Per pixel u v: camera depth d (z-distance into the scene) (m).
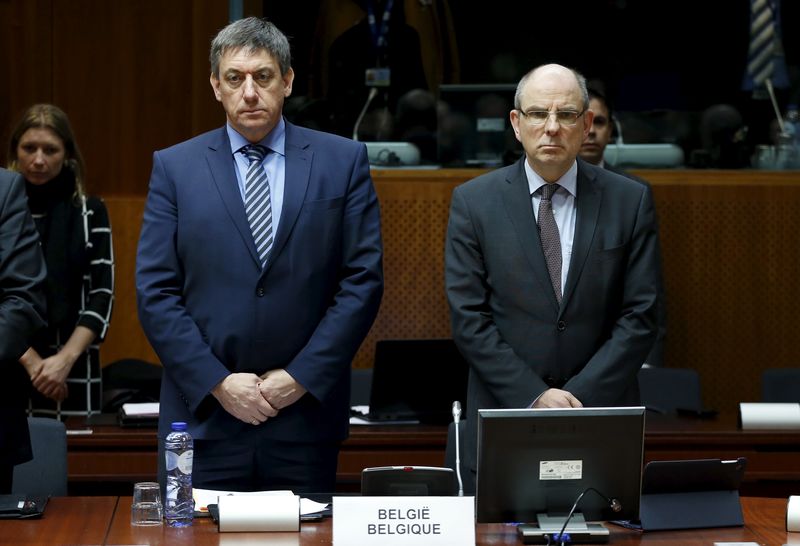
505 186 8.11
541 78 7.80
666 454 9.69
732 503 6.63
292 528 6.33
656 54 14.01
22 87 13.84
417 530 6.00
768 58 13.96
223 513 6.30
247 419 7.25
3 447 7.10
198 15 13.95
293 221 7.59
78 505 6.89
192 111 13.98
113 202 13.84
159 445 7.58
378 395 10.05
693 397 10.84
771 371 11.00
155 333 7.49
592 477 6.30
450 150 13.52
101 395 10.97
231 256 7.55
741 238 13.67
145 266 7.66
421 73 13.71
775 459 9.73
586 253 7.91
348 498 6.03
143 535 6.21
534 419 6.20
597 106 11.84
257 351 7.50
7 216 7.29
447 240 8.23
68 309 10.60
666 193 13.62
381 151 13.54
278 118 7.83
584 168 8.14
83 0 13.87
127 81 13.95
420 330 13.45
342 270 7.81
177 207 7.71
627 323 7.86
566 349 7.86
